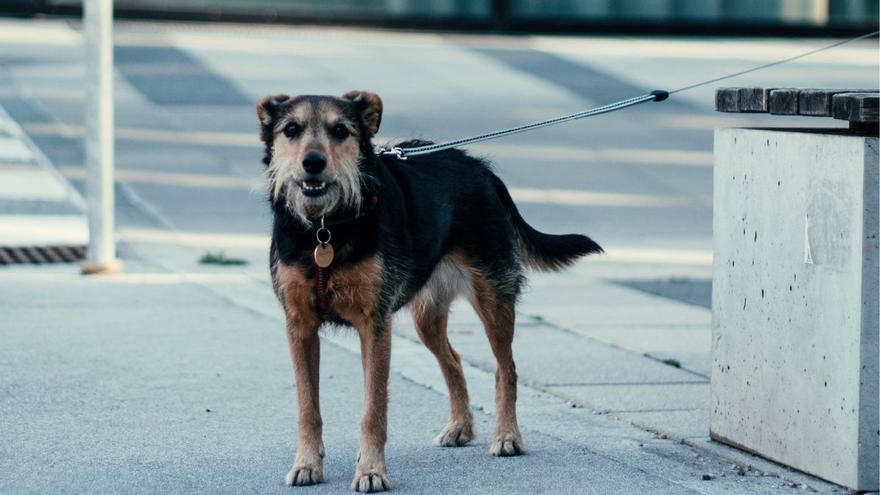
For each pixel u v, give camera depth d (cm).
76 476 645
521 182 1788
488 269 711
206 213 1555
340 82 2359
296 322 643
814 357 628
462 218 707
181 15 2848
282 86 2309
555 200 1691
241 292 1153
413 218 669
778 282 650
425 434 738
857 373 600
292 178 620
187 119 2073
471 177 720
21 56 2450
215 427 738
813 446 633
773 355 657
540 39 2895
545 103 2272
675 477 648
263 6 2881
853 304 600
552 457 688
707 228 1556
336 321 650
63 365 880
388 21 2928
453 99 2272
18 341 948
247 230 1473
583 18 2964
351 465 673
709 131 2152
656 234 1514
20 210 1498
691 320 1077
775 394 658
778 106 646
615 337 1004
